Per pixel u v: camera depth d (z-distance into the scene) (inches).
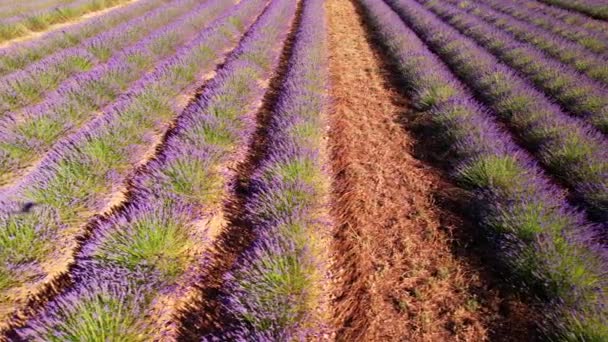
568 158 175.0
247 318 99.7
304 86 262.8
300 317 104.1
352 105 271.1
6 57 308.8
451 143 202.4
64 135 210.7
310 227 135.6
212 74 323.9
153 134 217.9
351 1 749.9
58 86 271.0
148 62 320.5
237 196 165.8
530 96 236.2
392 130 231.3
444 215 152.5
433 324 108.5
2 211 134.1
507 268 122.0
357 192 168.2
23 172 181.2
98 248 120.8
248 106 245.3
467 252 133.3
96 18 474.9
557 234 122.3
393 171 186.2
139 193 158.7
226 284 113.7
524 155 178.2
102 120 202.4
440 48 379.2
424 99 256.8
